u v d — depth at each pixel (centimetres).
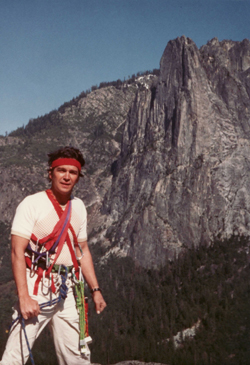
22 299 287
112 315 12700
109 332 10350
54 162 320
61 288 307
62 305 315
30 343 297
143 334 11169
